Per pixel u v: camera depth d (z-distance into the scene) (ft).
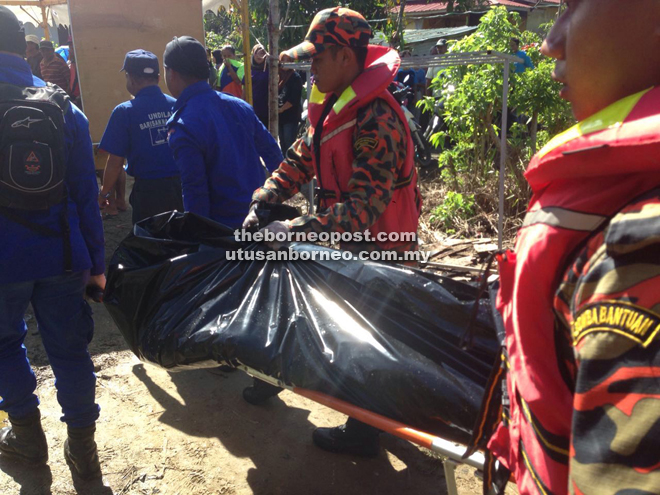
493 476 3.51
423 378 4.94
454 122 20.36
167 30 21.22
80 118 7.52
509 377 2.98
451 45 21.29
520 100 18.90
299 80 25.86
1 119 6.55
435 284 5.53
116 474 8.21
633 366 1.89
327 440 8.69
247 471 8.29
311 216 6.61
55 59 26.30
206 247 7.11
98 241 8.01
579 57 2.40
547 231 2.41
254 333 5.82
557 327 2.46
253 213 7.54
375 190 6.55
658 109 2.02
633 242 1.94
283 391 10.43
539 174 2.52
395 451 8.77
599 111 2.34
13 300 7.25
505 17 19.13
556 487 2.49
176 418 9.50
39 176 6.73
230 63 26.25
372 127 6.64
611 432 1.90
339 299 5.93
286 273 6.41
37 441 8.15
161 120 12.19
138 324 6.86
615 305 1.97
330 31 6.82
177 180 12.48
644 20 2.19
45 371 10.90
